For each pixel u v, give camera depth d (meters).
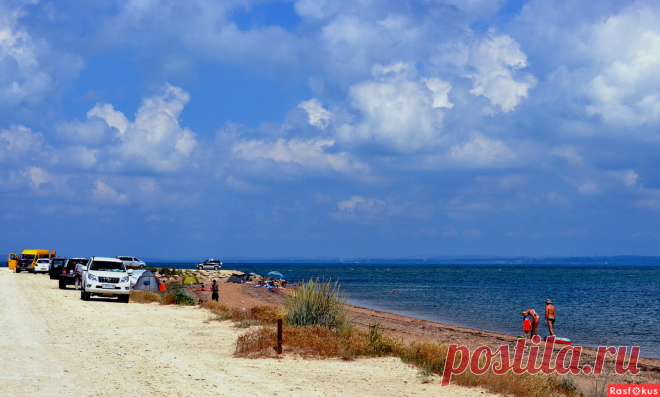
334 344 13.41
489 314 38.00
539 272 175.12
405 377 10.91
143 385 8.83
